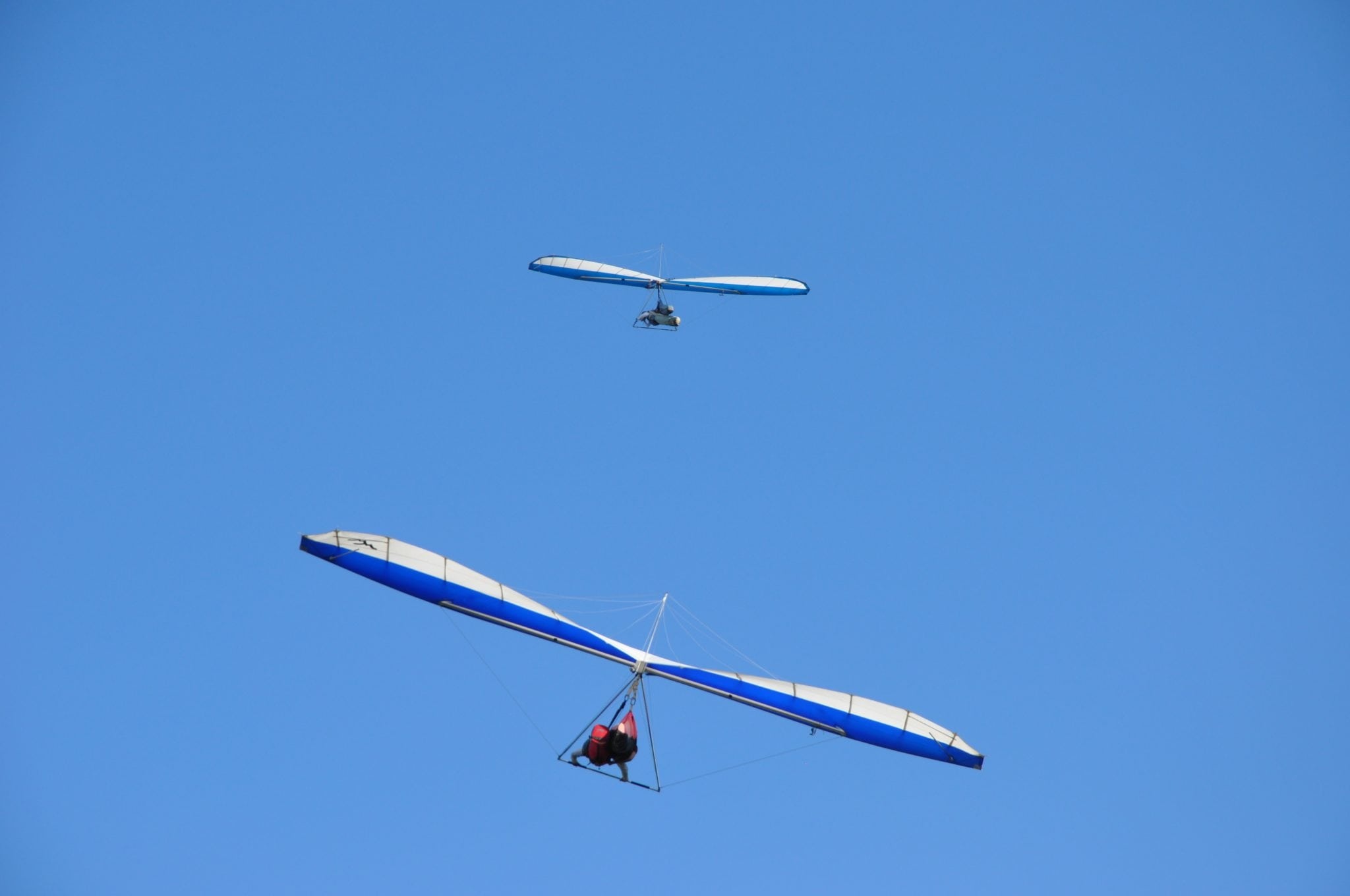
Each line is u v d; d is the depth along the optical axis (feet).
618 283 310.86
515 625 133.39
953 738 136.56
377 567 132.87
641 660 132.87
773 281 306.76
